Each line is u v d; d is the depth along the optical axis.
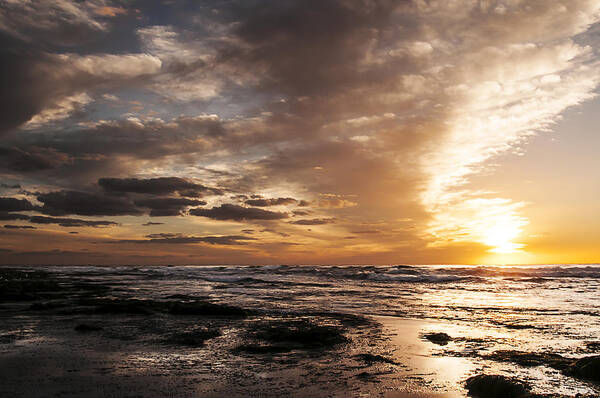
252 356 7.93
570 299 19.33
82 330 10.66
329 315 13.98
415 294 22.55
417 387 5.95
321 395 5.58
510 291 24.50
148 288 27.61
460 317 13.47
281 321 12.60
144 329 10.97
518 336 10.10
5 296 18.83
